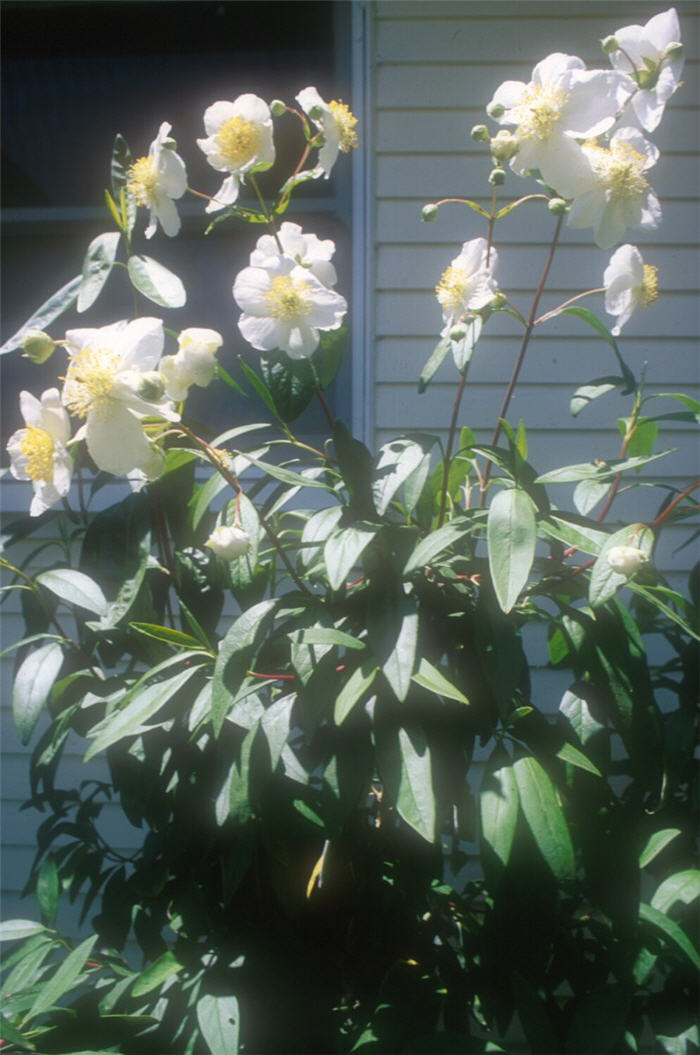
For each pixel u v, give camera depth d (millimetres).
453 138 1226
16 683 869
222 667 770
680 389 1229
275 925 876
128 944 1222
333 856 849
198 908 860
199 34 1329
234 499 847
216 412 1328
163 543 933
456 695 746
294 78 1317
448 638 855
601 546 804
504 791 758
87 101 1346
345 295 1289
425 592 859
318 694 781
